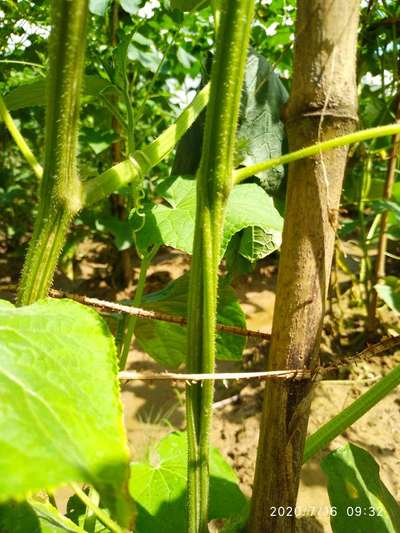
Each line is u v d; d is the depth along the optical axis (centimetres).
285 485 24
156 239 29
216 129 18
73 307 17
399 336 24
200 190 19
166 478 33
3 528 20
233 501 33
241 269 41
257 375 22
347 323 82
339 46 20
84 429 13
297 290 22
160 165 114
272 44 78
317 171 21
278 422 24
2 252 124
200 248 20
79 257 116
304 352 23
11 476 10
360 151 72
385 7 60
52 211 19
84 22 16
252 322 83
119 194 90
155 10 63
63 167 18
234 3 17
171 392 67
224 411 63
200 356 21
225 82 18
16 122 88
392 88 68
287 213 22
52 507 23
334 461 32
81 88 17
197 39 85
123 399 66
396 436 57
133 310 26
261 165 20
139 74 85
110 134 73
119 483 12
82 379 14
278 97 40
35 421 12
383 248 75
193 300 20
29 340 15
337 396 64
